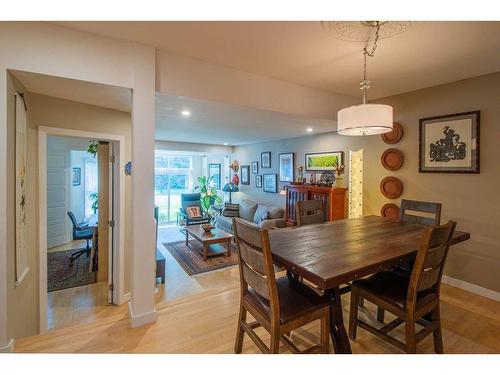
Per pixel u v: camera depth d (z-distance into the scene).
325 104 3.34
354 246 1.77
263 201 6.62
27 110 2.36
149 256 2.14
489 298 2.63
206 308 2.38
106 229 4.03
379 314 2.14
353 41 2.04
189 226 6.11
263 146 6.63
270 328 1.41
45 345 1.85
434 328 1.70
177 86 2.33
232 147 8.04
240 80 2.68
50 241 5.72
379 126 1.81
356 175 3.99
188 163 8.99
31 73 1.78
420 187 3.17
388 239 1.95
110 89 2.21
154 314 2.16
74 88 2.18
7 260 1.74
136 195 2.08
